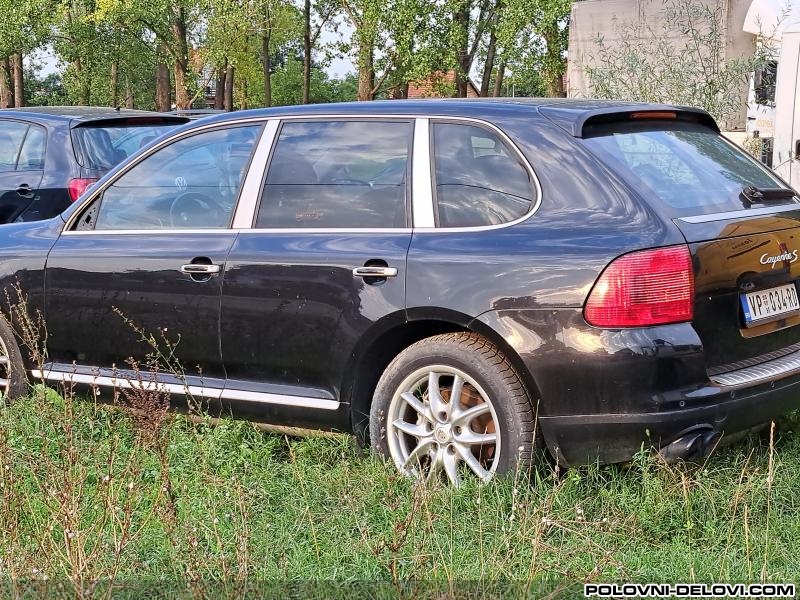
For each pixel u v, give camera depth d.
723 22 13.23
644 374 3.90
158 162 5.37
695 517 3.93
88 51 43.28
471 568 3.56
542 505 3.87
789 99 11.85
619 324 3.93
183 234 5.12
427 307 4.29
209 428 4.92
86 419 4.93
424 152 4.61
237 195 5.03
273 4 36.72
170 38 40.50
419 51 30.33
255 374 4.87
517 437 4.13
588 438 4.02
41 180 9.07
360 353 4.52
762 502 4.05
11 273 5.58
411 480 4.21
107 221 5.44
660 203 4.12
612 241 4.00
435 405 4.34
